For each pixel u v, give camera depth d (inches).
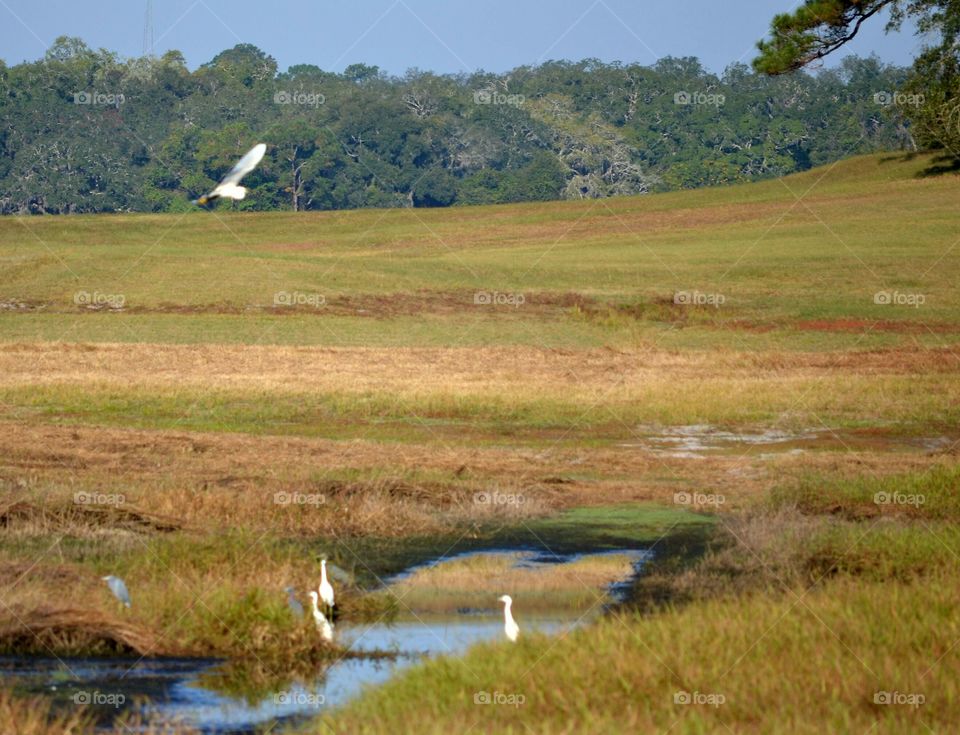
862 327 6353.3
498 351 5625.0
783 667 1433.3
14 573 1905.8
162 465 3073.3
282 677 1583.4
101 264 7460.6
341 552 2272.4
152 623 1711.4
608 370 5162.4
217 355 5364.2
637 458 3400.6
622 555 2293.3
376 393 4404.5
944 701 1328.7
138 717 1419.8
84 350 5413.4
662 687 1381.6
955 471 2886.3
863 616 1643.7
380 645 1720.0
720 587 2006.6
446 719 1293.1
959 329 6289.4
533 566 2201.0
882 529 2352.4
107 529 2301.9
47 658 1637.6
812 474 3051.2
